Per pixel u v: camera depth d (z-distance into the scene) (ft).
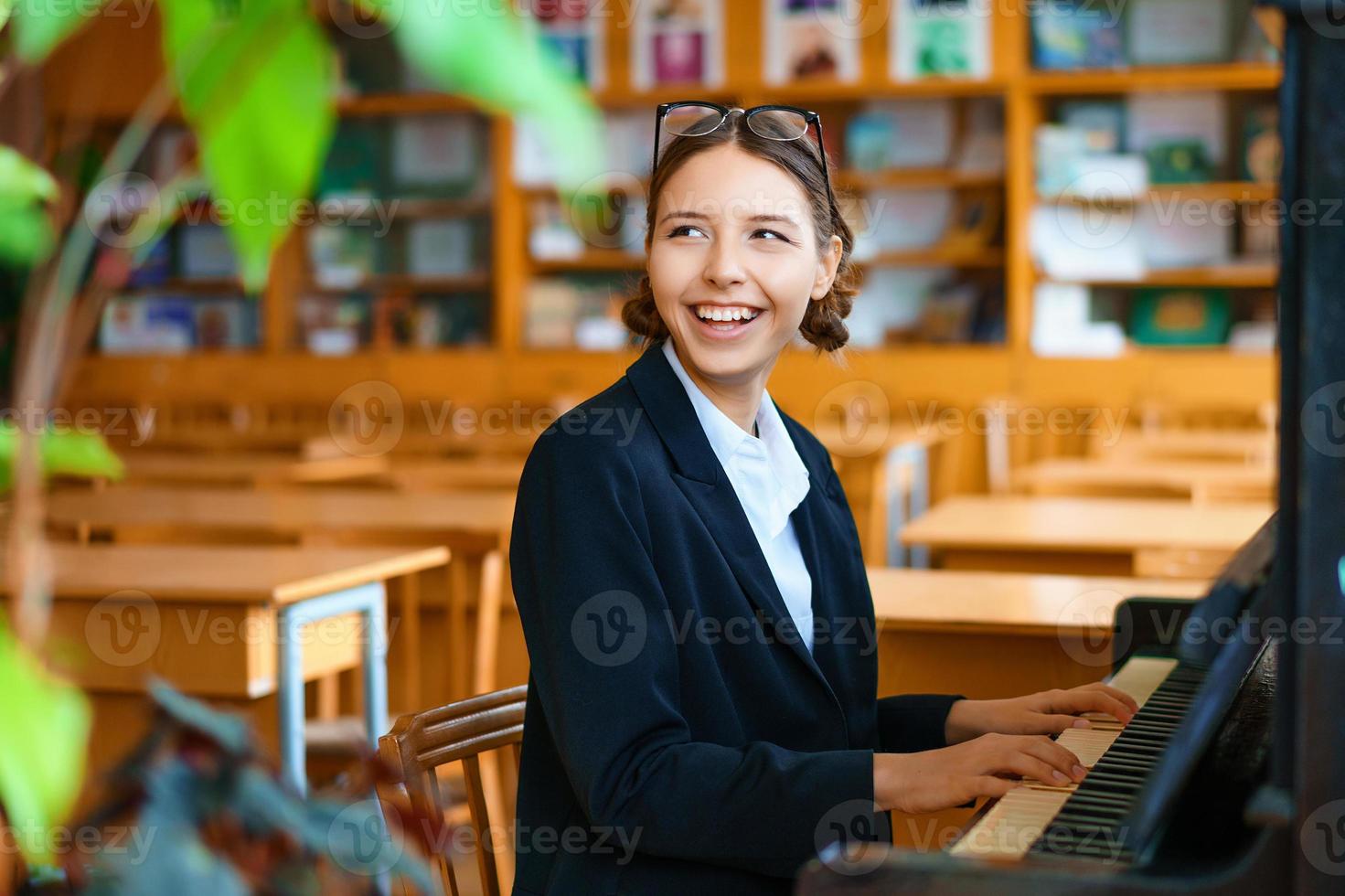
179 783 1.44
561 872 4.10
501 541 10.71
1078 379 23.85
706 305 4.34
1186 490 13.48
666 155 4.46
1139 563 10.05
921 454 19.75
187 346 26.86
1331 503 2.55
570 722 3.92
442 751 4.56
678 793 3.79
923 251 24.56
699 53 24.53
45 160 1.84
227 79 1.27
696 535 4.21
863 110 24.84
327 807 1.57
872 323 25.04
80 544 11.01
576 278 25.96
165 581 8.88
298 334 26.71
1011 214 23.80
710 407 4.46
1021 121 23.73
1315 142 2.51
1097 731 4.35
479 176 26.07
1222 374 23.40
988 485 24.03
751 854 3.76
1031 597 8.20
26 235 1.58
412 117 26.08
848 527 4.92
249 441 20.35
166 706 1.50
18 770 1.16
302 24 1.28
